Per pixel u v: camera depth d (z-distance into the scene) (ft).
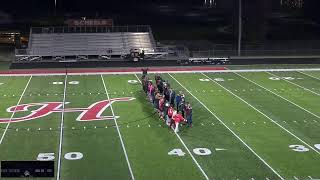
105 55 121.39
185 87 88.22
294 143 57.93
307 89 87.45
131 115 69.36
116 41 130.11
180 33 174.19
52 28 131.64
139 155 53.52
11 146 55.98
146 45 129.90
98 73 102.12
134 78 96.78
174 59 119.65
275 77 98.58
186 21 202.69
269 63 116.26
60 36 128.98
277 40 159.33
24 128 63.00
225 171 49.14
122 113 70.44
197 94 82.69
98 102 76.74
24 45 138.51
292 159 52.70
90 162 51.31
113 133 61.21
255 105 75.77
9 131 61.72
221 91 85.25
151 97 74.74
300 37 166.91
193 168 49.85
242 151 55.06
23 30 162.71
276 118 68.59
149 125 64.75
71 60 118.52
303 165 50.96
